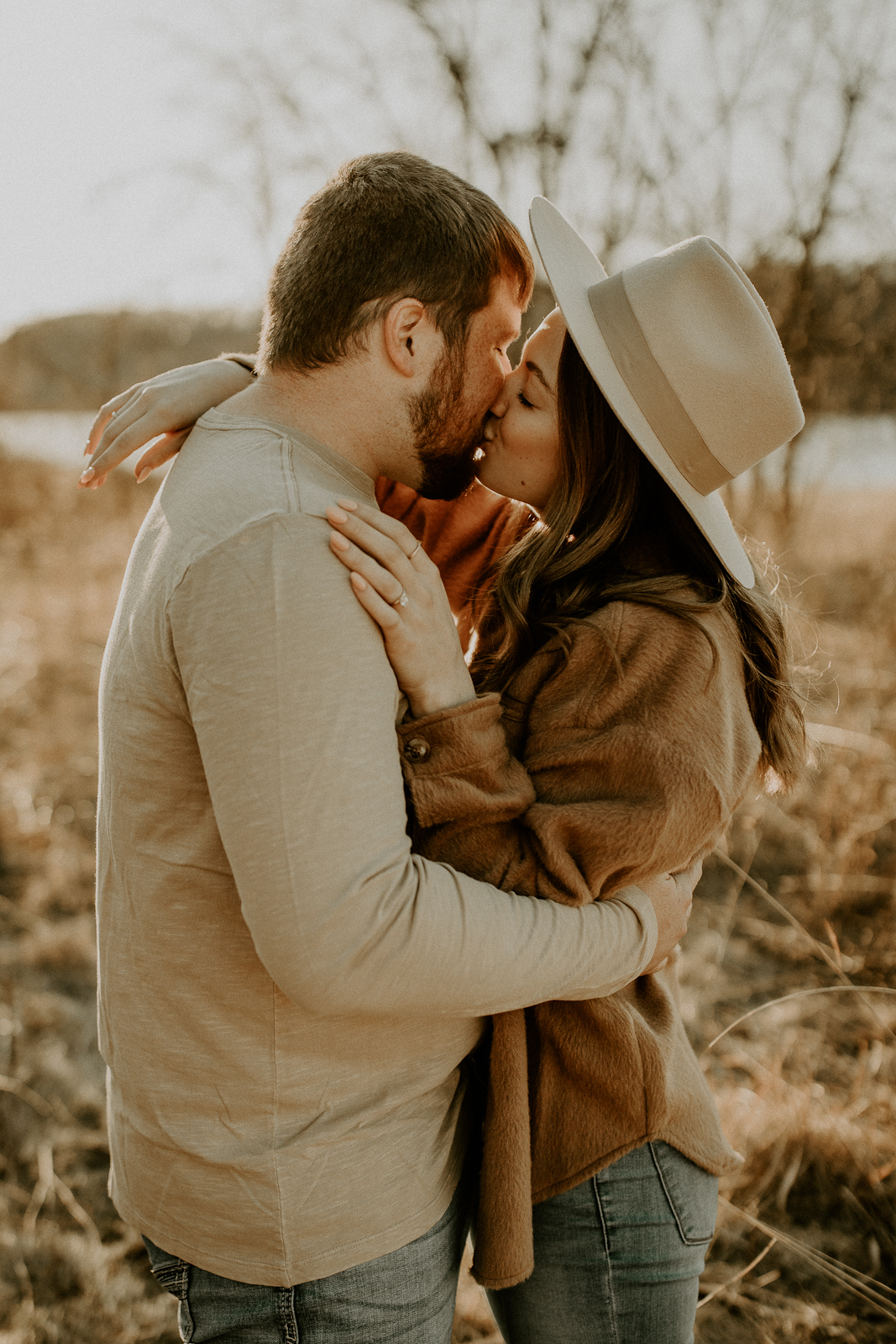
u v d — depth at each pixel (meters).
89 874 3.57
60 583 6.08
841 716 3.90
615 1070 1.18
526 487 1.33
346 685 0.92
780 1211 2.19
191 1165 1.05
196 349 7.28
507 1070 1.17
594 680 1.14
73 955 3.13
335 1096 1.05
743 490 6.80
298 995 0.92
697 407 1.18
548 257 1.23
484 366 1.18
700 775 1.07
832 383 6.76
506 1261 1.16
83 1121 2.52
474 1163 1.27
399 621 1.00
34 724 4.62
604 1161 1.19
